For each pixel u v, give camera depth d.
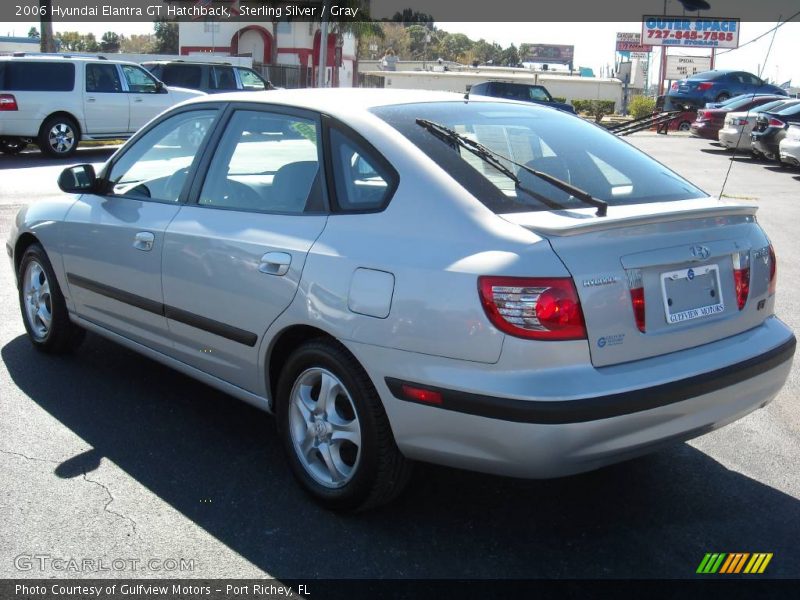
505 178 3.33
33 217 5.21
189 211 4.14
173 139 4.50
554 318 2.87
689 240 3.25
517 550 3.29
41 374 5.07
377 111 3.68
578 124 4.21
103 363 5.30
